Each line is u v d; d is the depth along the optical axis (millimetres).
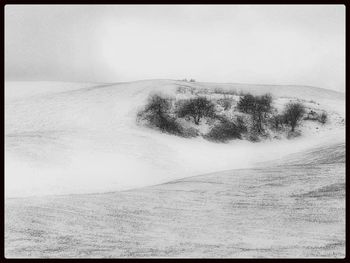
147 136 50594
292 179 29625
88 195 27141
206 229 21156
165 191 28250
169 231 21109
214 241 19828
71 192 28375
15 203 24828
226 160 44438
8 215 22656
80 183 31156
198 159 43594
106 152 41344
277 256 18078
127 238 20031
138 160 40000
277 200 25422
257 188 28188
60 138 44781
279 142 56312
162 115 58438
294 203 24672
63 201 25453
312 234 20531
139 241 19797
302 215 22812
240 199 26016
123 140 46656
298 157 43562
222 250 18875
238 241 19938
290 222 21922
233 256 18344
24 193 27750
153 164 39344
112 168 36500
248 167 40062
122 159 39594
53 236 20141
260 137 56844
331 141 53500
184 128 55969
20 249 18812
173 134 54156
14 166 34156
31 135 45625
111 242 19625
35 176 32250
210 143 52656
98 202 25406
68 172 34062
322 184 27781
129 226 21594
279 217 22656
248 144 54125
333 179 28703
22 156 36875
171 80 83500
